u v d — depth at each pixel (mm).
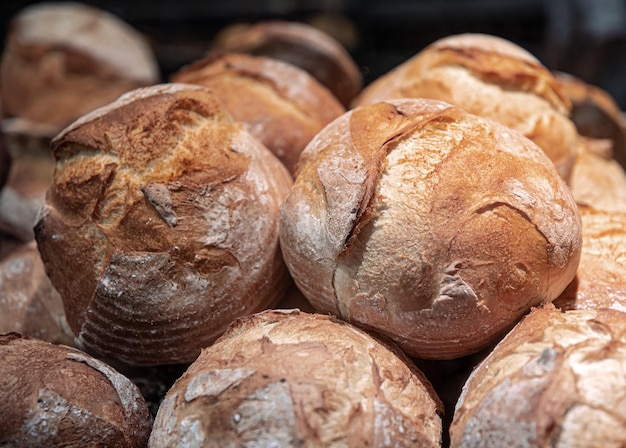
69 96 1007
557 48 1269
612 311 507
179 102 597
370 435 469
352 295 533
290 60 904
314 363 488
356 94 960
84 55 1002
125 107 594
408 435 480
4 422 493
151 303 561
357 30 1340
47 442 496
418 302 516
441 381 579
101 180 567
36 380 513
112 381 541
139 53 1086
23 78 1002
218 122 624
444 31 1339
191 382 503
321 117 732
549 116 679
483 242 512
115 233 565
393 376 503
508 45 718
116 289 561
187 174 573
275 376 476
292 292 628
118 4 1354
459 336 526
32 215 914
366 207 520
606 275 588
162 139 578
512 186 529
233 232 576
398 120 565
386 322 531
